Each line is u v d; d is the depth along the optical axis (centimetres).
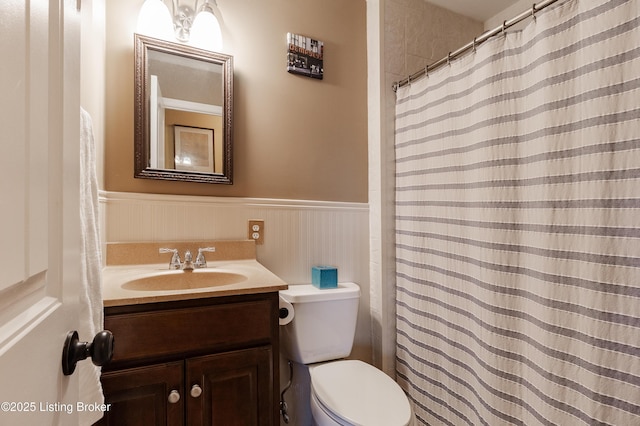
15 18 33
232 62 148
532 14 103
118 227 129
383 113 172
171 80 138
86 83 105
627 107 82
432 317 147
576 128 92
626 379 81
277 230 159
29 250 36
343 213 175
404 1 180
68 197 50
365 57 184
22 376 34
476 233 121
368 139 183
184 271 128
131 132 132
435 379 144
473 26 202
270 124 159
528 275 105
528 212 105
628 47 81
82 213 74
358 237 178
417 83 156
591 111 88
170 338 96
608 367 84
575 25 92
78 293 55
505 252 111
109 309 90
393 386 124
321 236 169
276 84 160
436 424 143
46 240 42
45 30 41
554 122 96
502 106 112
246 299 106
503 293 111
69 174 51
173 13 142
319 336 143
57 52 46
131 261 129
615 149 84
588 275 89
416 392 155
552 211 97
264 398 107
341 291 148
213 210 146
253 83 155
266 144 158
